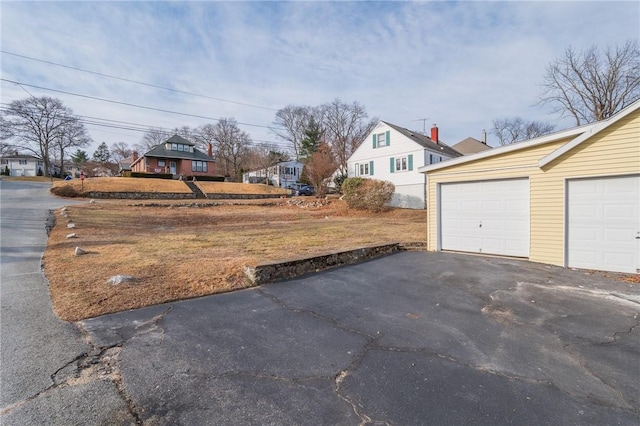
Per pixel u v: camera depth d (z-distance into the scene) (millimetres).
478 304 4551
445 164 8820
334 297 4844
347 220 17281
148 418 2117
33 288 4691
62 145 41750
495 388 2525
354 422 2113
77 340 3217
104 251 7359
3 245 7738
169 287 4898
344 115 40969
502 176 7875
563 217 6883
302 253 7566
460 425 2100
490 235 8180
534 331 3631
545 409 2271
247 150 48406
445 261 7527
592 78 21516
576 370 2812
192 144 40531
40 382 2479
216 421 2107
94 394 2348
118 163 61281
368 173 26484
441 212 9070
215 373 2693
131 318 3824
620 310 4270
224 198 28141
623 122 6160
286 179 43688
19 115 36312
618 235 6328
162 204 20609
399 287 5395
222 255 7273
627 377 2699
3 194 19766
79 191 21531
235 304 4457
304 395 2410
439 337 3473
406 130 26516
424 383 2590
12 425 2000
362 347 3225
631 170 6086
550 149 7152
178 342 3260
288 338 3414
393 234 11578
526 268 6734
